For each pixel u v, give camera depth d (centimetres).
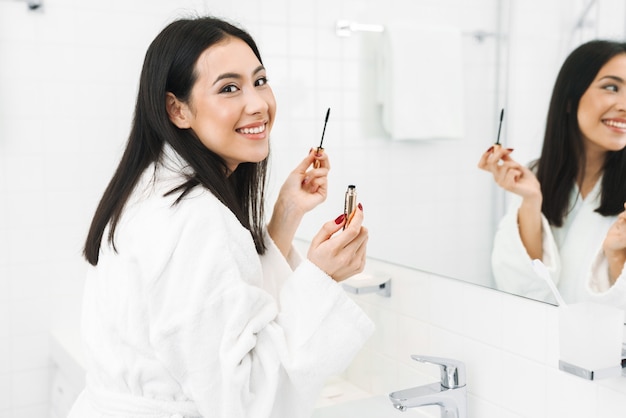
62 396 197
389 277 150
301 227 190
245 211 127
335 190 172
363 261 108
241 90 107
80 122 207
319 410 140
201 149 110
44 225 207
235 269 95
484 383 122
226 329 92
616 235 96
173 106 109
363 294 159
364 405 143
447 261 132
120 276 101
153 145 111
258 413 94
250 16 196
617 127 95
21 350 208
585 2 100
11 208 202
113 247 103
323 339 98
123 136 213
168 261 94
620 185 95
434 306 136
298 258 135
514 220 116
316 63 173
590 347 90
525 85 113
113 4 208
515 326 115
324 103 172
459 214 129
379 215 155
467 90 126
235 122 106
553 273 108
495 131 120
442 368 121
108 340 103
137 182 109
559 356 101
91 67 207
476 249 125
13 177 201
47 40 201
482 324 123
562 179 106
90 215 212
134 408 100
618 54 94
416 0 139
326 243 102
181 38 106
